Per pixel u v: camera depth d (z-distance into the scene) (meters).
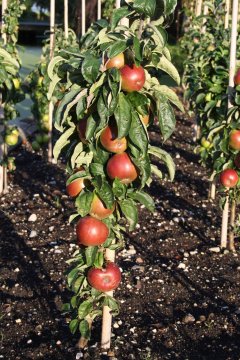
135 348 2.38
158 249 3.20
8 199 3.88
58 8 12.40
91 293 2.17
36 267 2.96
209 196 3.95
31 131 5.77
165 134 1.95
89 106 1.95
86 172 2.03
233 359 2.35
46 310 2.61
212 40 4.53
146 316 2.60
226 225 3.19
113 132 1.94
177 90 8.29
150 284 2.85
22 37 18.31
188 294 2.78
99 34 1.88
